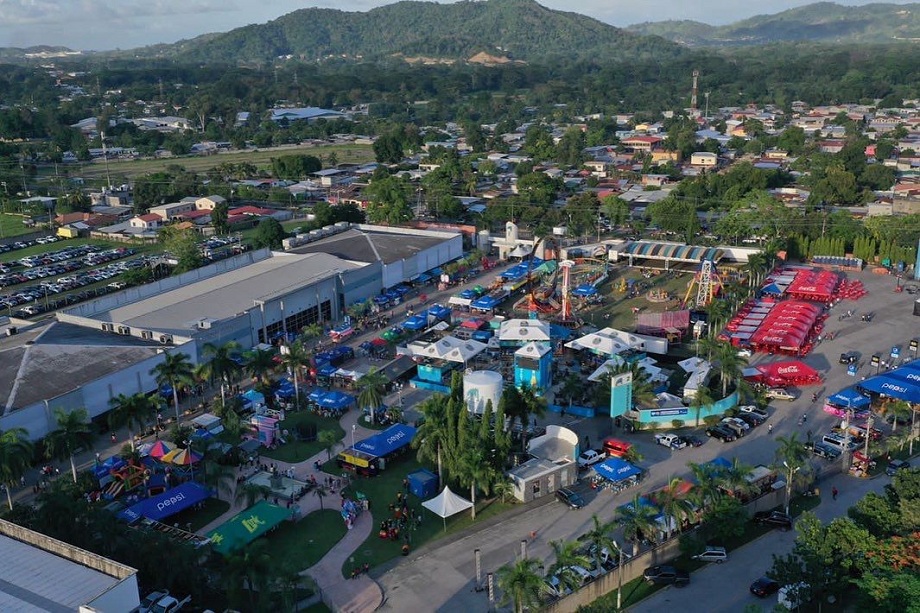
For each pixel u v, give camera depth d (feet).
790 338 541.75
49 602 249.96
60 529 314.76
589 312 651.25
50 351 466.70
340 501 370.94
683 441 420.77
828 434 420.77
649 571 310.04
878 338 570.46
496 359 543.39
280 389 487.61
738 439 426.92
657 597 299.38
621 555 307.37
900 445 409.49
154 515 342.44
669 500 326.24
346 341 586.45
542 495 374.02
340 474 395.75
